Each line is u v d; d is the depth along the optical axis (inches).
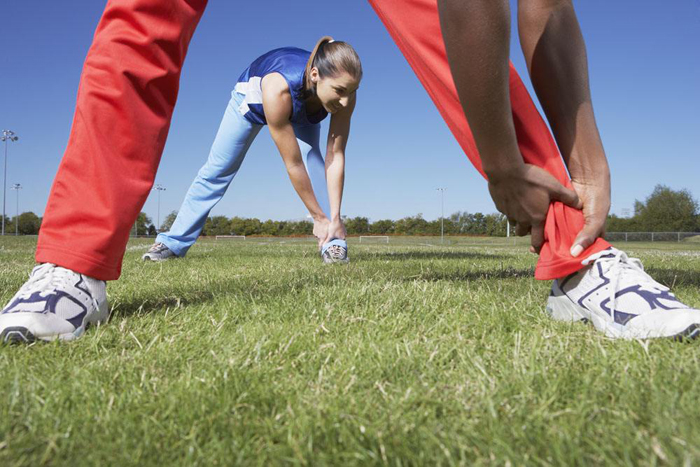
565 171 57.6
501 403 36.3
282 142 154.0
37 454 29.8
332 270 138.1
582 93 58.6
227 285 102.9
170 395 38.2
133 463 28.6
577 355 47.3
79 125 58.2
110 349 53.6
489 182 57.4
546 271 58.7
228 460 29.1
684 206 2876.5
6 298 84.4
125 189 58.7
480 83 46.4
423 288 87.4
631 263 58.3
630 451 28.0
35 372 44.3
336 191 174.7
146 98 59.0
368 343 52.7
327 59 139.3
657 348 48.3
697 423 30.5
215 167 199.9
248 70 176.1
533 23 59.0
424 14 57.3
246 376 43.1
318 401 37.7
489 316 64.8
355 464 28.5
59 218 58.4
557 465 27.7
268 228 3014.3
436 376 42.9
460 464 27.8
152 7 57.1
